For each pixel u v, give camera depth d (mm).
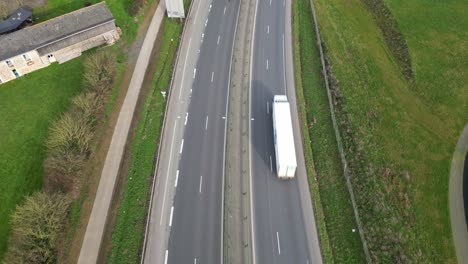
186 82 64250
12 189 50844
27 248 42938
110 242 46469
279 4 79688
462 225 49094
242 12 77250
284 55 69375
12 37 62531
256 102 61688
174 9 72625
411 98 63062
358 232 47438
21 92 62250
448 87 64875
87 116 55469
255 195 51000
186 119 59125
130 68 66000
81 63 66438
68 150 50844
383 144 56500
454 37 73500
